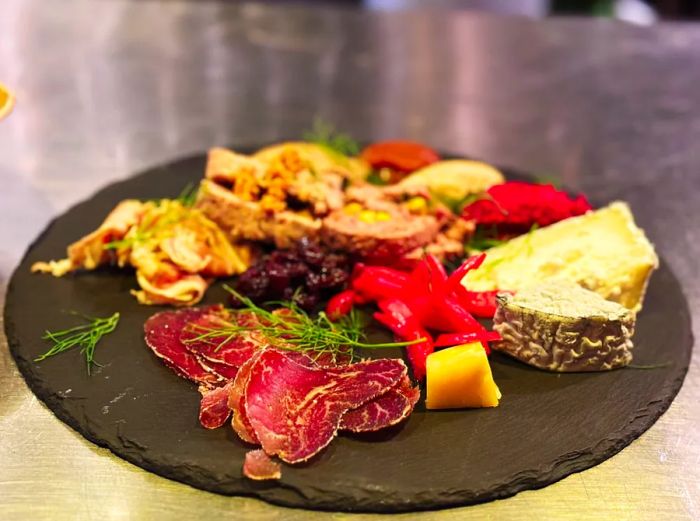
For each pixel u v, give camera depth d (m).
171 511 0.21
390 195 0.32
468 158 0.40
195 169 0.38
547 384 0.26
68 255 0.31
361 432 0.23
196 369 0.25
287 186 0.31
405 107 0.48
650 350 0.28
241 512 0.21
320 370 0.24
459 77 0.52
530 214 0.32
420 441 0.23
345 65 0.53
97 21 0.56
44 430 0.24
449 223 0.32
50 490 0.22
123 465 0.23
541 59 0.55
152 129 0.45
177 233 0.30
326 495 0.21
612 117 0.48
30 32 0.54
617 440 0.24
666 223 0.37
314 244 0.29
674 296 0.31
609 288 0.29
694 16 0.70
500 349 0.27
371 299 0.29
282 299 0.29
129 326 0.28
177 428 0.23
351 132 0.45
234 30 0.56
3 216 0.35
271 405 0.23
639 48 0.57
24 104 0.46
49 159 0.41
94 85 0.49
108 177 0.40
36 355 0.26
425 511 0.22
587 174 0.42
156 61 0.52
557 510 0.22
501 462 0.23
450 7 0.71
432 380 0.24
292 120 0.46
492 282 0.29
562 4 0.70
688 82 0.52
